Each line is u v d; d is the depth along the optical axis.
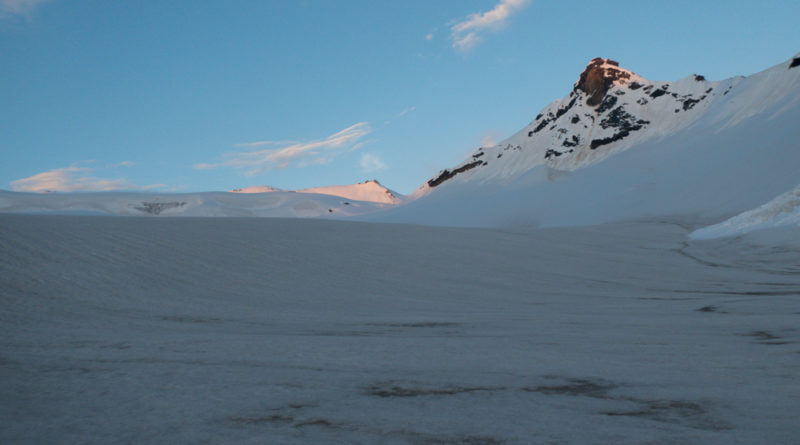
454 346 6.91
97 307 11.73
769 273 25.59
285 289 16.73
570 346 6.91
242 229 29.17
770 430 3.12
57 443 2.94
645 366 5.42
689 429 3.14
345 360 5.87
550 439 2.96
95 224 25.47
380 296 16.45
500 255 28.11
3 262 15.25
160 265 18.12
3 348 6.63
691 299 16.05
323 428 3.22
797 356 5.80
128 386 4.50
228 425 3.31
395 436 3.04
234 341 7.35
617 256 31.55
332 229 32.78
